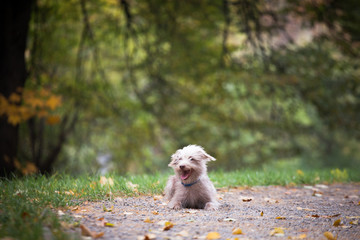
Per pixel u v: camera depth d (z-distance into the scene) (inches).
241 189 335.9
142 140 772.6
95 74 713.0
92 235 165.9
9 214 177.0
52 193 242.7
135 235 170.7
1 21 438.3
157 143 778.2
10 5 438.0
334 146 962.7
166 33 626.5
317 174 419.2
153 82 687.1
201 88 705.6
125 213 213.9
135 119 767.7
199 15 603.5
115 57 753.6
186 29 633.0
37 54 627.2
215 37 673.6
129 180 327.9
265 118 759.1
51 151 696.4
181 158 241.9
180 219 206.4
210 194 245.6
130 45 723.4
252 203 271.1
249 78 625.0
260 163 738.8
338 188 356.2
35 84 625.9
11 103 442.0
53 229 167.5
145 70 672.4
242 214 226.8
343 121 660.1
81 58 696.4
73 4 615.8
